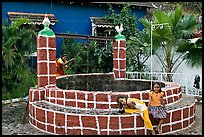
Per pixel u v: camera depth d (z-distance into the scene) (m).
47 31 10.20
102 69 18.83
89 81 13.44
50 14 19.47
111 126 8.40
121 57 13.74
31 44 14.38
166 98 9.44
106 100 8.84
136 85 13.09
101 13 20.58
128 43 16.73
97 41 19.14
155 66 17.31
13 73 13.65
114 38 13.62
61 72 14.00
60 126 8.73
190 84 15.18
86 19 20.34
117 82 13.57
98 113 8.51
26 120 10.25
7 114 11.08
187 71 15.41
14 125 9.68
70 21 20.03
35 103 9.65
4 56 13.15
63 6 19.84
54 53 10.29
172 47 16.16
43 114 9.09
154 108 8.45
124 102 8.49
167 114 8.81
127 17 20.02
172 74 15.60
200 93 14.25
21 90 13.83
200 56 14.40
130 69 17.88
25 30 14.08
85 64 18.52
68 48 18.72
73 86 12.91
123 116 8.39
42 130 9.14
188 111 9.39
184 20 15.51
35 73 16.70
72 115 8.58
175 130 9.01
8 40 13.36
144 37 16.55
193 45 14.51
